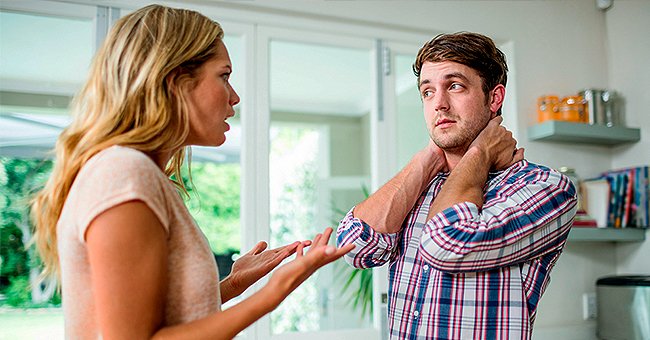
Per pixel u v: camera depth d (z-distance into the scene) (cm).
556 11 236
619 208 219
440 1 214
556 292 221
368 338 204
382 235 111
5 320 166
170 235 74
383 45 212
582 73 238
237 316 70
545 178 102
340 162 299
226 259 254
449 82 109
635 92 230
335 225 302
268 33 197
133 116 76
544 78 230
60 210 77
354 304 222
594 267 230
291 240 280
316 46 205
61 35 176
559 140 226
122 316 66
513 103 223
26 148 173
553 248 103
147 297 67
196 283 75
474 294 101
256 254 106
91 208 67
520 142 221
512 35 226
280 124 272
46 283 172
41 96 175
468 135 109
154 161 80
